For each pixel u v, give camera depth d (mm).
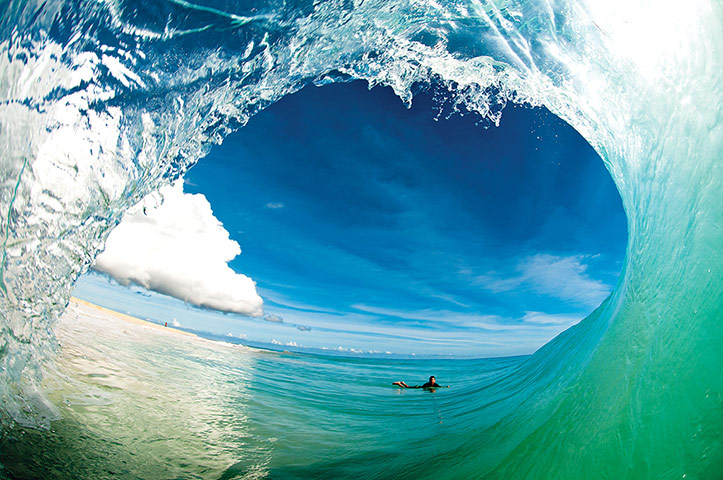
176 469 2578
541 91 4031
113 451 2619
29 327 2859
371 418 5133
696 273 1911
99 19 2781
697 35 2297
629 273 2938
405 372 17078
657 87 2703
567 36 3516
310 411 5441
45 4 2461
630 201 3168
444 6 3893
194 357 10391
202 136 3926
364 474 2730
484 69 4262
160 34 3141
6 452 2188
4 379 2801
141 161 3383
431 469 2600
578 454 1858
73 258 3064
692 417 1491
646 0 2779
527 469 2031
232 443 3379
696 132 2240
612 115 3342
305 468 2887
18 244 2609
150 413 3729
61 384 3732
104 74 2947
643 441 1602
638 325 2273
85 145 2943
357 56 4273
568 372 3299
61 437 2598
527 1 3602
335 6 3688
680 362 1720
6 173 2457
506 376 7602
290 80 4211
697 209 2070
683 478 1342
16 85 2430
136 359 7047
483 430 3350
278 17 3602
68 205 2904
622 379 2088
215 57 3514
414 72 4449
